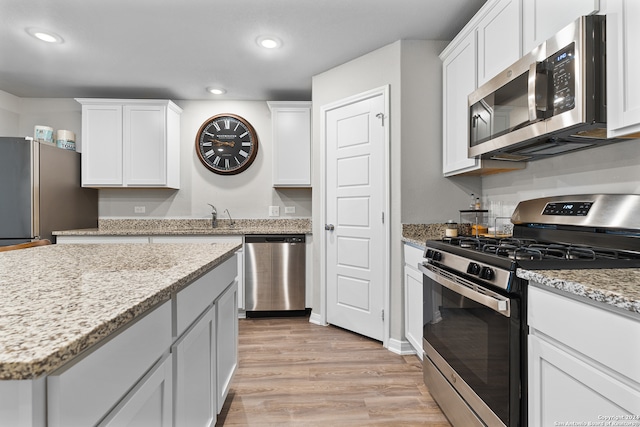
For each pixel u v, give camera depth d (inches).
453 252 61.1
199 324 45.3
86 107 130.6
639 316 26.8
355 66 107.7
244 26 89.9
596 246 54.1
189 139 147.5
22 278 35.7
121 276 36.9
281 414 64.7
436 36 94.7
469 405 53.1
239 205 148.9
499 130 63.8
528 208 70.7
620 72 42.4
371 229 102.6
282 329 113.0
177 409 37.2
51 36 94.5
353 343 100.3
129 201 146.0
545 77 51.3
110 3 79.7
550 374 37.0
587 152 62.2
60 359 18.0
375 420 63.0
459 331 56.3
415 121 96.0
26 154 113.0
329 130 115.0
